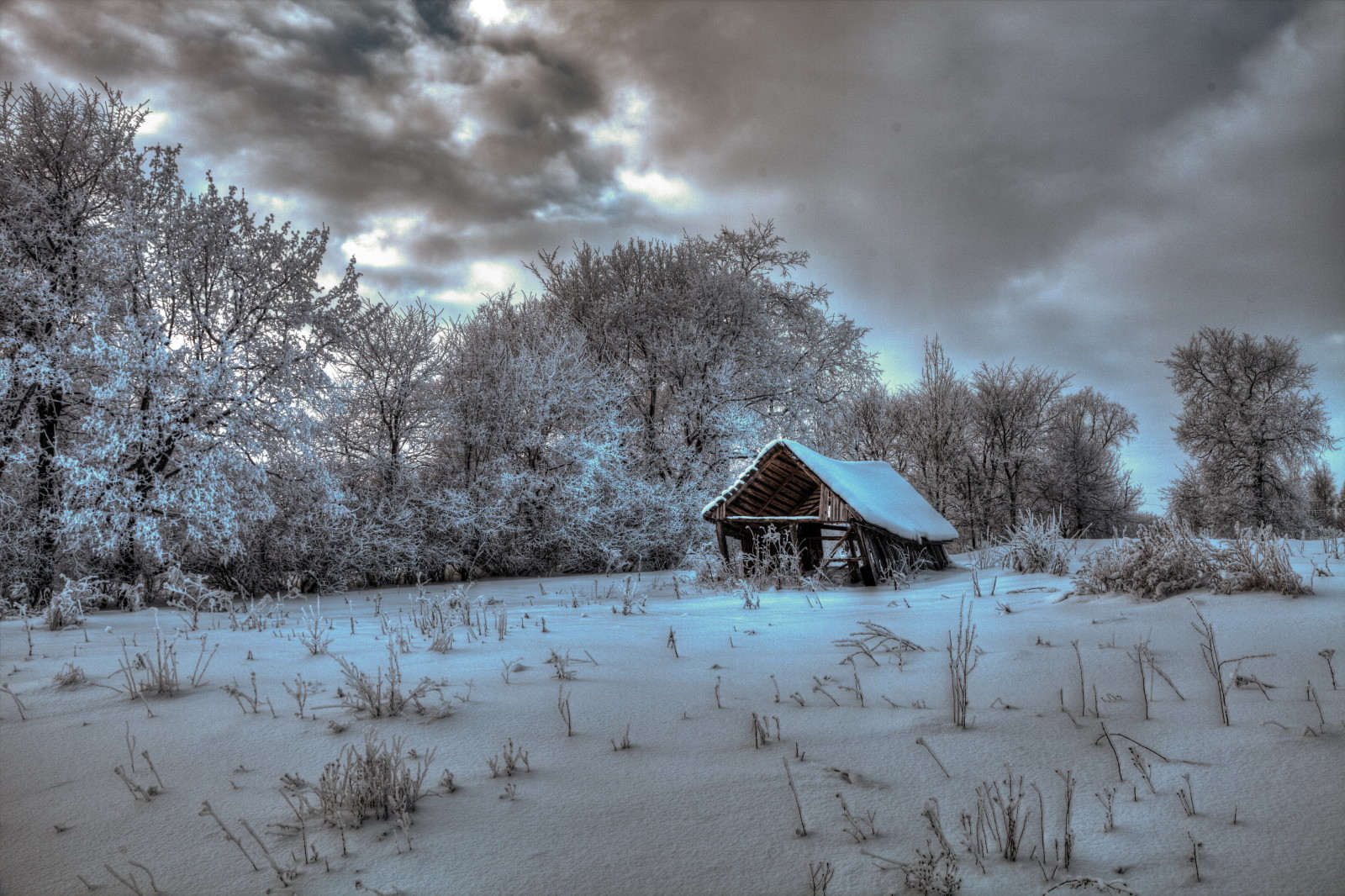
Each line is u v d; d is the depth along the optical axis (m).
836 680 5.20
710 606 10.30
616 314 24.59
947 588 10.88
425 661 6.12
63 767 3.99
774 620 8.10
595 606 10.84
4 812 3.51
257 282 15.59
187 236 15.15
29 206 13.23
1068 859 2.76
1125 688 4.50
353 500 17.23
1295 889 2.51
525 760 3.80
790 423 24.64
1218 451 31.38
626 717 4.55
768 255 27.44
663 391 24.58
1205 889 2.55
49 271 13.63
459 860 2.96
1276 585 6.18
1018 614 7.00
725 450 23.30
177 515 14.05
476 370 20.59
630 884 2.76
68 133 13.91
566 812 3.32
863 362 26.95
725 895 2.68
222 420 14.84
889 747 3.91
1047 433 35.72
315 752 4.12
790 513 16.77
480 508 18.84
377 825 3.27
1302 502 30.52
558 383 20.70
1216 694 4.24
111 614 10.66
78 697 5.18
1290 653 4.71
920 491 34.12
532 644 6.77
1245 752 3.50
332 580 16.59
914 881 2.67
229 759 4.07
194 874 2.93
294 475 16.20
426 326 19.30
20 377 12.45
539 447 20.41
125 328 13.70
